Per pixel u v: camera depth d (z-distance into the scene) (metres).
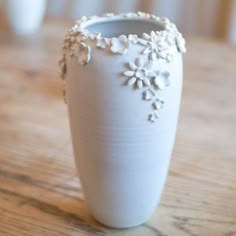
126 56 0.57
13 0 1.26
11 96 0.96
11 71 1.07
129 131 0.59
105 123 0.59
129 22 0.66
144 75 0.57
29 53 1.18
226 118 0.89
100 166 0.61
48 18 1.45
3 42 1.25
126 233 0.66
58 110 0.91
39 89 0.99
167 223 0.67
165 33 0.60
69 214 0.68
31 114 0.90
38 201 0.70
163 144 0.61
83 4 1.72
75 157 0.64
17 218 0.68
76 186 0.73
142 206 0.64
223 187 0.73
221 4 1.54
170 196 0.71
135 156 0.60
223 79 1.04
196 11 1.59
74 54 0.59
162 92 0.59
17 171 0.76
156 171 0.63
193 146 0.81
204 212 0.69
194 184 0.73
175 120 0.62
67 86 0.61
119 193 0.63
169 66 0.59
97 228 0.67
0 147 0.81
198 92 0.98
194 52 1.19
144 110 0.58
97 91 0.58
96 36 0.58
